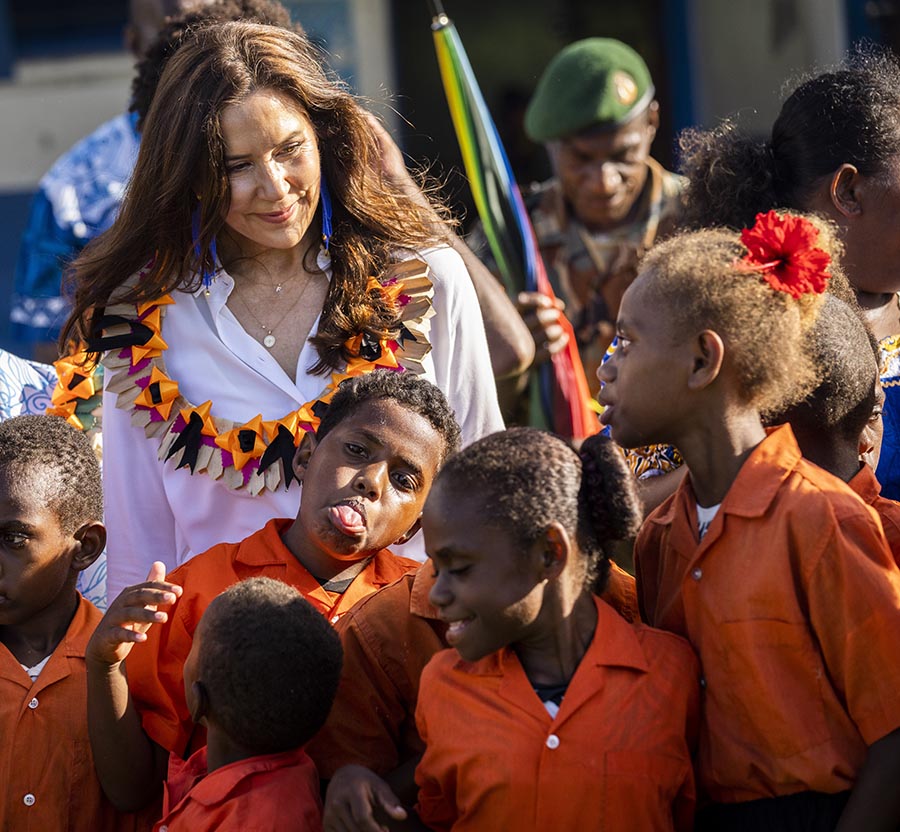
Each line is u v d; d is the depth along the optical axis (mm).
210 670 3246
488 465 3078
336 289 4117
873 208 3912
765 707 3016
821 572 3002
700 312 3109
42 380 4656
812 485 3078
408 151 10719
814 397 3404
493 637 3070
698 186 4176
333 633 3324
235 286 4188
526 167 10758
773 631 3021
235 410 4086
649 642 3172
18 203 9297
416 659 3449
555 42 11492
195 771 3455
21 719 3674
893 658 2969
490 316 4848
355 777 3156
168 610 3719
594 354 6531
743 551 3080
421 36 10555
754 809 3076
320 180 4164
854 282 3994
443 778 3141
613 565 3576
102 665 3488
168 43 5145
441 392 3799
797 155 3979
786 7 9359
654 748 3061
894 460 4012
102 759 3568
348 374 4035
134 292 4141
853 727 3041
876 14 9070
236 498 4020
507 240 5562
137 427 4105
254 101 3916
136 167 4098
